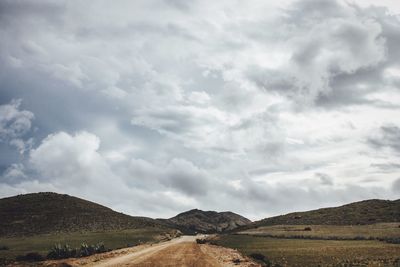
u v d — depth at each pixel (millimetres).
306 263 36406
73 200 160125
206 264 34750
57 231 120938
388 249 52250
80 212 145250
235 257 42875
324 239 83250
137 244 84562
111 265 33438
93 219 139750
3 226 123438
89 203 163625
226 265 34094
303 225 129750
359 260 38281
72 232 120125
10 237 111938
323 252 48844
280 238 92188
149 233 120375
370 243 66938
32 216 134250
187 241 101312
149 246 72250
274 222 148375
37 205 146625
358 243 67312
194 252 52000
